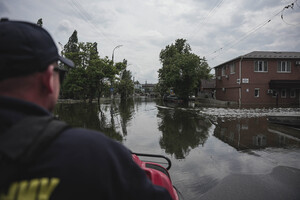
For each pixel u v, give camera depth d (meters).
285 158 4.49
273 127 8.59
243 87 24.75
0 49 0.57
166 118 11.90
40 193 0.49
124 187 0.64
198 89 42.69
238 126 8.91
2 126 0.53
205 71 30.59
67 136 0.59
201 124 9.55
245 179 3.39
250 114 13.63
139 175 0.73
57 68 0.79
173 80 30.09
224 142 6.04
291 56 24.91
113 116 12.62
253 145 5.66
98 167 0.57
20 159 0.47
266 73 24.70
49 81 0.68
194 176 3.54
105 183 0.57
